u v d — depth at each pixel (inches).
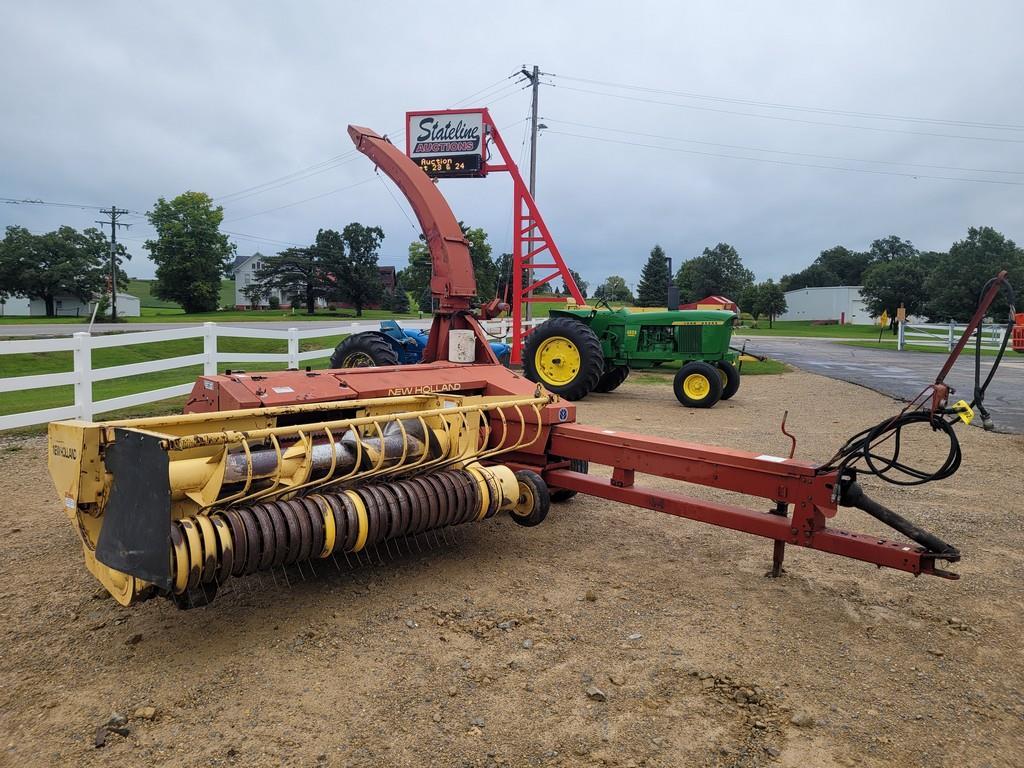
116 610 141.7
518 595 152.4
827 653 129.3
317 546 133.7
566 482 183.8
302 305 2556.6
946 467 130.5
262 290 2541.8
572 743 102.5
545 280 641.0
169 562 110.0
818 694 116.0
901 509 220.1
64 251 2303.2
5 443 298.4
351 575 161.3
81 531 129.6
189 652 125.7
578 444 180.5
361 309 2338.8
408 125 623.2
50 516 201.9
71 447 121.7
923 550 130.3
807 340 1521.9
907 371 705.0
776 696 115.1
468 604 147.3
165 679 116.9
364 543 141.2
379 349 358.0
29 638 129.9
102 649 126.3
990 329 1133.7
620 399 481.4
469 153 613.6
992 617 144.7
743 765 98.6
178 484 123.1
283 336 421.4
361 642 130.3
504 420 182.7
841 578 164.1
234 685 115.6
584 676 120.2
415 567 167.2
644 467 167.6
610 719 108.3
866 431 137.9
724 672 122.0
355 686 115.8
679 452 161.0
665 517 210.5
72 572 161.0
